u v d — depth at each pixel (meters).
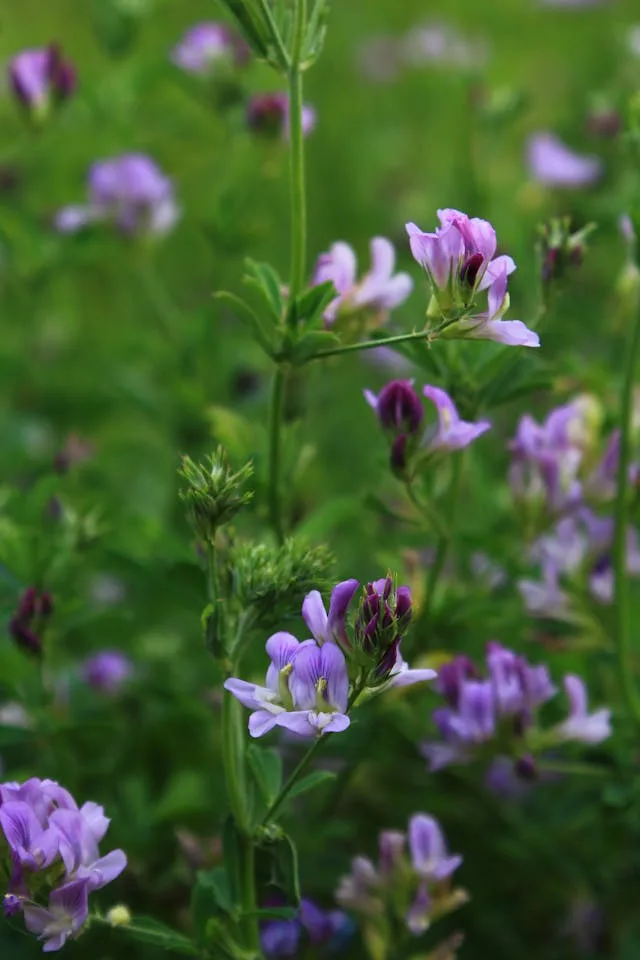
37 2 0.95
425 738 0.47
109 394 0.60
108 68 0.81
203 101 0.56
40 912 0.39
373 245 0.43
